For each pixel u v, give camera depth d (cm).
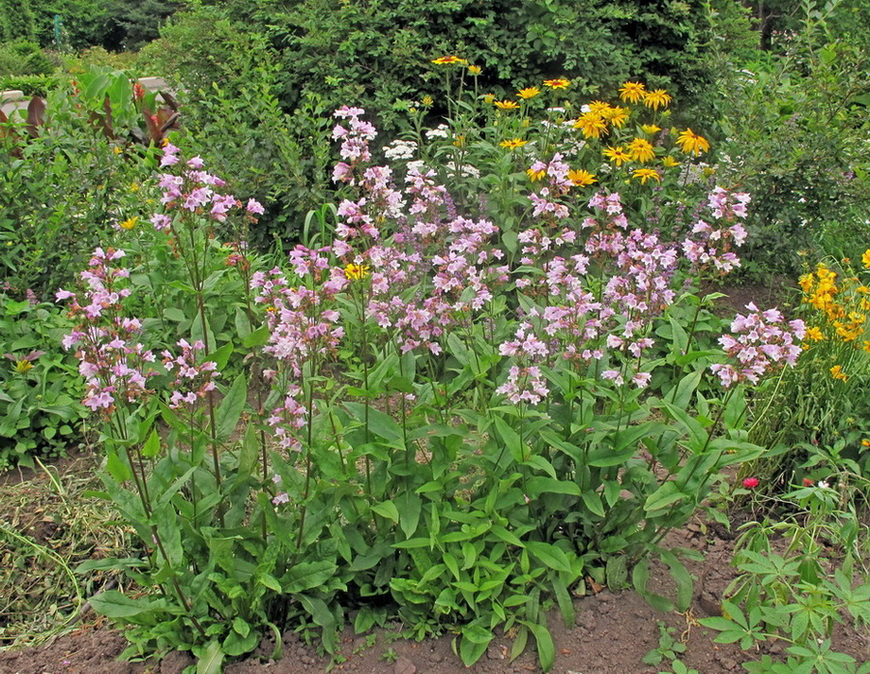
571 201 550
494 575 305
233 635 294
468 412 310
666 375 487
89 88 871
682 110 730
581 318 312
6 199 495
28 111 818
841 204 597
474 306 305
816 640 282
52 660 309
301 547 301
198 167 291
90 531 374
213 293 477
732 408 303
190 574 299
